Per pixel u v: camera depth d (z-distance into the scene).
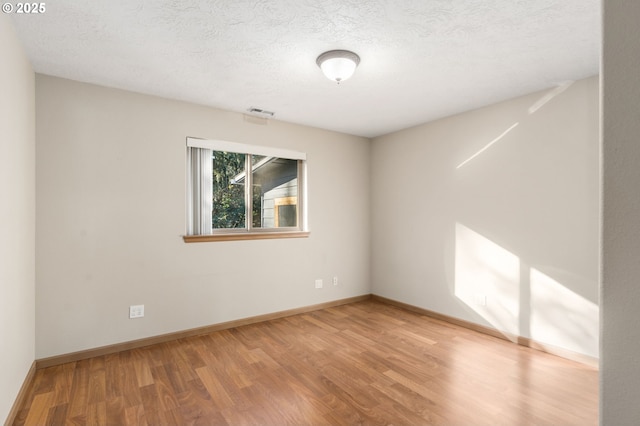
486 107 3.46
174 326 3.26
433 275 3.98
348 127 4.30
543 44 2.26
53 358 2.68
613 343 0.60
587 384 2.38
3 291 1.84
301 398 2.21
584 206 2.76
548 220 2.97
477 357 2.84
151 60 2.49
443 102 3.37
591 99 2.73
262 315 3.83
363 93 3.14
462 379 2.46
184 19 1.98
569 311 2.83
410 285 4.27
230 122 3.63
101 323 2.90
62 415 2.03
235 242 3.65
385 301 4.62
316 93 3.14
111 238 2.95
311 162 4.28
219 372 2.57
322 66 2.43
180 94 3.16
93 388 2.34
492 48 2.31
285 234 4.00
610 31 0.61
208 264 3.47
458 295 3.70
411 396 2.23
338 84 2.93
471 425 1.93
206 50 2.35
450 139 3.81
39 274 2.64
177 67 2.61
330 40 2.22
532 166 3.09
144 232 3.11
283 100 3.33
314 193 4.30
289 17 1.97
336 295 4.50
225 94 3.17
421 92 3.11
